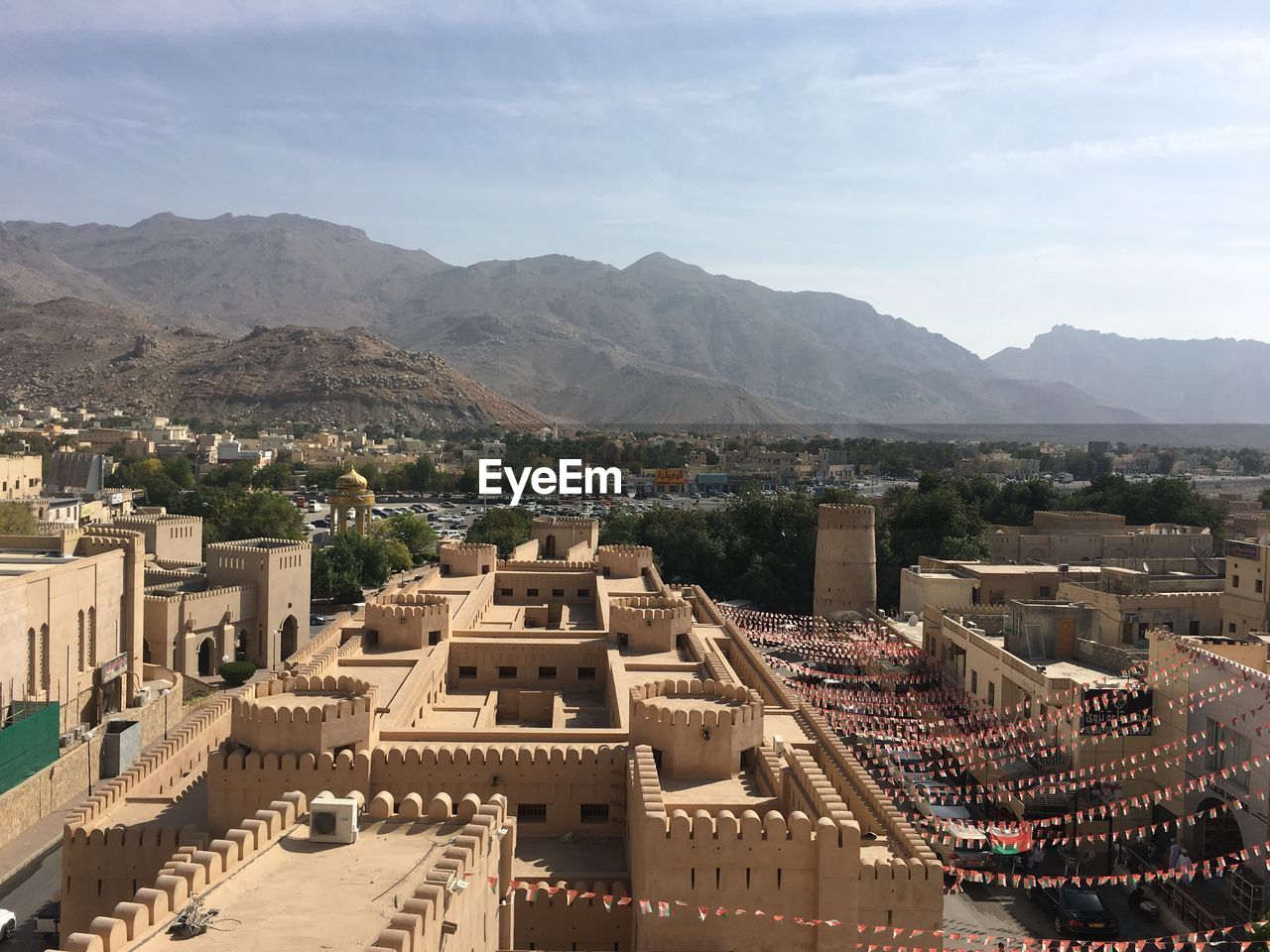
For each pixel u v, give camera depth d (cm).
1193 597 7262
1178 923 4284
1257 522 11319
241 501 14912
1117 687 5256
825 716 6556
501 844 2755
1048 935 4147
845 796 3581
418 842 2483
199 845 3272
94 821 3469
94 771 6031
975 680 6656
